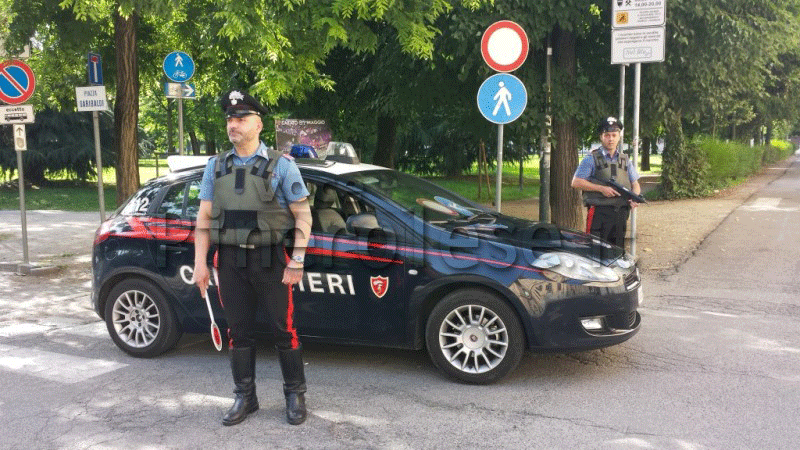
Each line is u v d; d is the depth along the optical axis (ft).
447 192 20.13
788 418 14.11
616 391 15.79
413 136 115.24
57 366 18.38
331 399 15.62
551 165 36.65
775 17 32.86
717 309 22.97
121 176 32.86
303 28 29.07
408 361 18.25
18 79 31.68
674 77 33.45
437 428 13.93
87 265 33.86
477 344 16.26
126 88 32.60
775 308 23.00
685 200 63.05
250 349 14.52
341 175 17.65
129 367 18.24
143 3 27.22
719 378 16.53
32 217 56.08
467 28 30.09
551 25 30.94
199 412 15.02
